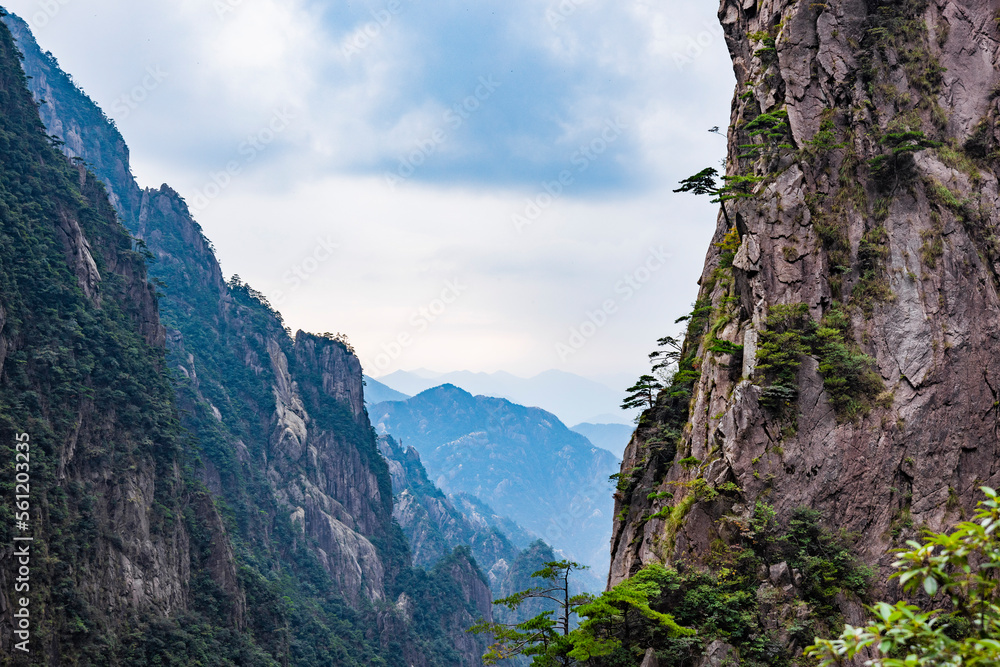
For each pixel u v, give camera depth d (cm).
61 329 12162
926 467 5294
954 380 5441
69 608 9906
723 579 5128
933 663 1512
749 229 6272
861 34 6519
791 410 5541
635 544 6488
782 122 6588
